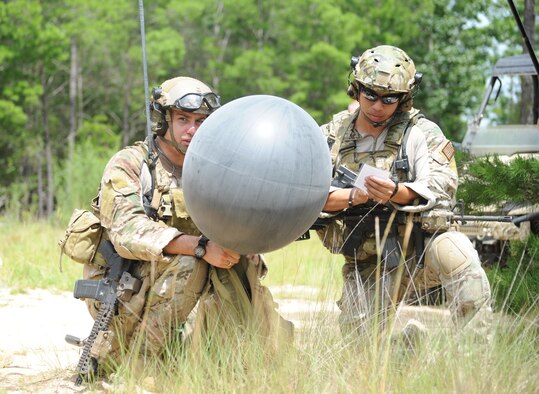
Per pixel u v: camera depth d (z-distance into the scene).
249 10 44.38
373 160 5.59
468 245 5.37
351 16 41.84
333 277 5.75
